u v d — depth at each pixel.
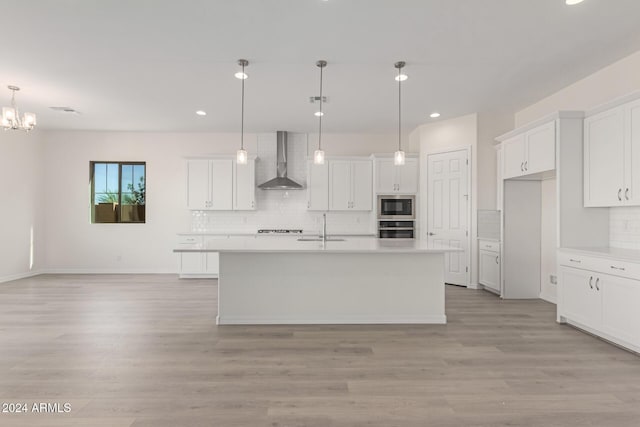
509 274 4.99
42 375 2.56
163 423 1.98
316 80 4.29
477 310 4.39
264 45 3.42
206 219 7.06
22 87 4.55
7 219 6.15
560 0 2.69
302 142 7.09
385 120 6.07
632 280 2.89
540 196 5.04
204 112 5.67
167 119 6.10
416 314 3.89
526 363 2.79
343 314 3.87
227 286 3.83
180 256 6.50
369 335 3.46
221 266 3.82
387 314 3.88
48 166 6.95
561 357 2.91
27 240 6.57
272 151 7.09
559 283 3.82
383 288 3.88
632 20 2.96
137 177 7.13
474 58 3.69
